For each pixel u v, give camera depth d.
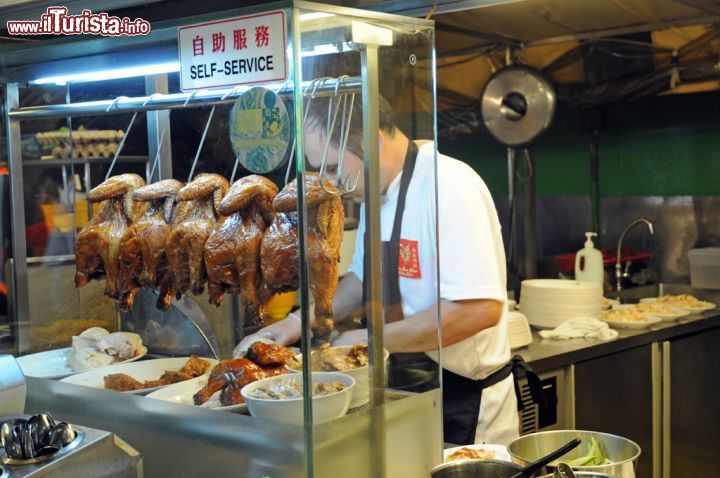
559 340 3.59
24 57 1.84
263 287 1.55
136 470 1.51
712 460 4.20
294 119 1.37
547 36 4.55
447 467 1.55
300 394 1.39
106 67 1.78
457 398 2.46
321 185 1.40
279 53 1.38
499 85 4.50
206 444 1.52
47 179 1.98
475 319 2.24
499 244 2.42
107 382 1.75
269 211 1.57
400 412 1.57
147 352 1.80
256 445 1.45
